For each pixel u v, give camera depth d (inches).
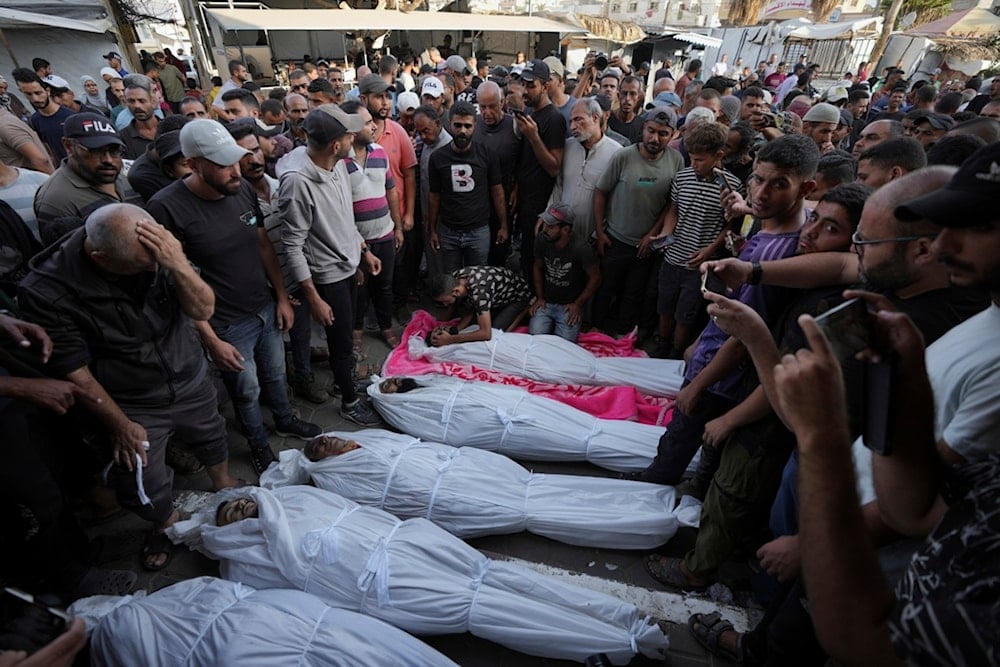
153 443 89.0
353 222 122.9
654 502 98.3
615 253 158.2
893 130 135.3
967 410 43.3
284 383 121.6
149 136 177.2
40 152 152.6
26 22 345.4
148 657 67.2
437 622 77.2
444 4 615.8
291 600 73.8
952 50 650.2
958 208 32.2
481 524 96.3
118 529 102.5
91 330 76.4
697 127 127.6
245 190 100.3
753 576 91.7
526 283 167.0
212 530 87.9
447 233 169.6
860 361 37.8
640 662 79.5
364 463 100.7
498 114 166.1
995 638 25.3
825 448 31.8
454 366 146.2
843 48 721.6
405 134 171.0
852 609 31.8
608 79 229.8
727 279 72.9
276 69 513.7
